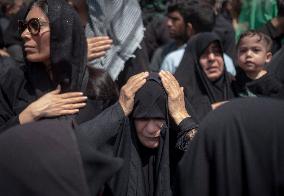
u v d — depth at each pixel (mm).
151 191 2678
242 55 3771
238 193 1637
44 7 2646
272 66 3805
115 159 1661
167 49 5137
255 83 3697
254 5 5441
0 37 4477
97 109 2756
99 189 1700
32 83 2686
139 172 2645
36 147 1519
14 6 5762
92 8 3707
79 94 2566
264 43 3756
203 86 3678
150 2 6172
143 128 2648
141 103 2648
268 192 1611
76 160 1527
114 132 2543
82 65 2693
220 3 6332
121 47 3658
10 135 1552
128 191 2600
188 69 3707
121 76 3697
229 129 1672
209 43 3666
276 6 5332
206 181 1694
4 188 1483
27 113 2504
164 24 5781
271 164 1610
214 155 1678
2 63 2764
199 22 4785
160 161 2637
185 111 2695
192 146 1736
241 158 1643
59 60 2607
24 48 2682
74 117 2572
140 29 3793
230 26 5367
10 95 2672
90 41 3104
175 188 1840
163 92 2684
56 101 2523
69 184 1496
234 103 1722
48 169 1494
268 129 1638
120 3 3705
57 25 2604
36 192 1475
